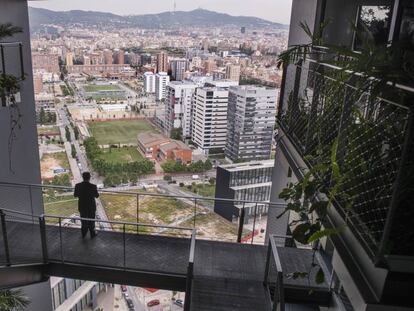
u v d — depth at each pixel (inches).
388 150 91.6
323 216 115.0
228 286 191.2
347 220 102.4
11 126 279.3
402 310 85.0
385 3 169.2
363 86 96.7
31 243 229.0
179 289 205.5
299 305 199.5
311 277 190.2
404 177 83.2
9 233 239.3
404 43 96.9
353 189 103.5
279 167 289.0
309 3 247.8
